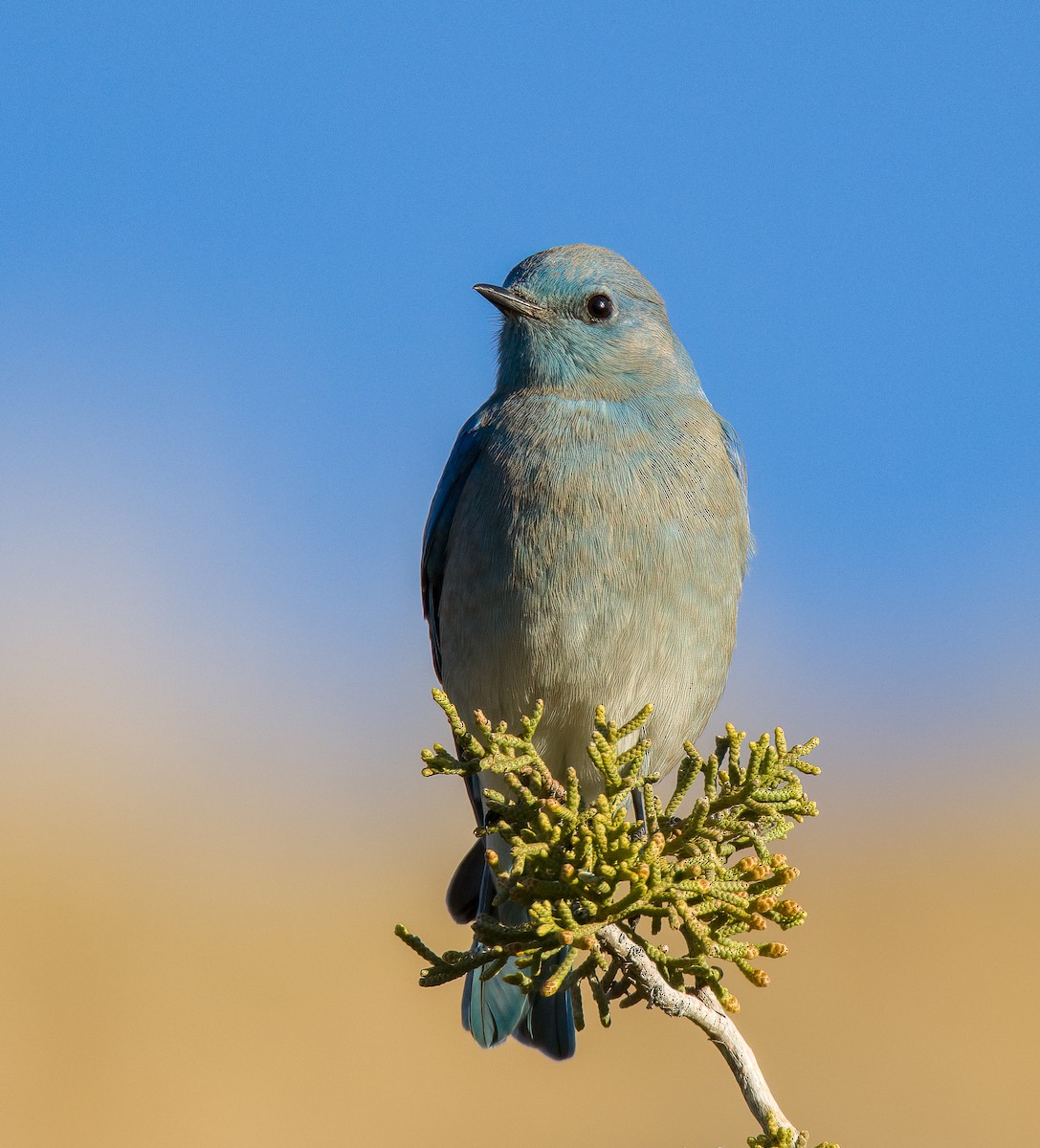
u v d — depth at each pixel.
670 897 8.87
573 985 9.74
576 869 9.09
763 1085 8.41
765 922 8.80
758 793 9.44
